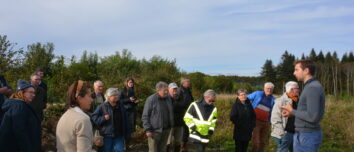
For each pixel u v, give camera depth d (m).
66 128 3.22
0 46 9.90
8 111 4.05
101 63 19.66
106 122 6.21
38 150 4.16
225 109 13.06
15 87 9.55
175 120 8.05
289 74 45.91
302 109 4.54
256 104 8.02
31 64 10.92
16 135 3.95
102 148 6.86
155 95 7.00
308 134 4.48
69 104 3.38
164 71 15.88
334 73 36.97
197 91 16.22
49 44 17.25
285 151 6.95
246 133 7.44
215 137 10.09
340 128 11.91
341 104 15.09
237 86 22.12
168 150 8.23
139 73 17.16
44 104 7.70
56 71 11.20
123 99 8.11
